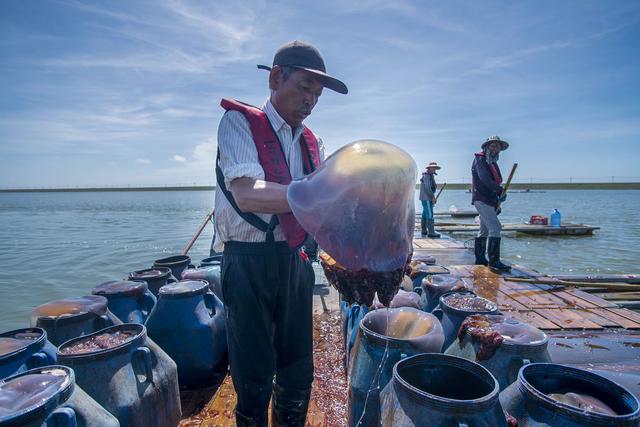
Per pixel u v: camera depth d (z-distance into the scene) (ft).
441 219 78.74
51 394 5.82
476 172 24.49
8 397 5.73
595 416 5.43
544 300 17.58
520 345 7.59
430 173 42.73
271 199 5.47
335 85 6.68
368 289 5.01
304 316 7.54
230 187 6.06
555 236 57.16
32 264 45.06
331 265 5.41
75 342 8.26
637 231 62.80
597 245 49.88
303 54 6.29
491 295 18.40
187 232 72.54
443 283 12.50
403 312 8.92
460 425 5.29
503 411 5.97
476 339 8.13
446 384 6.97
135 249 53.62
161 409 8.43
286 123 6.79
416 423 5.61
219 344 11.89
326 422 9.79
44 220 104.99
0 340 7.86
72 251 52.90
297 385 7.59
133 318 11.98
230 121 6.38
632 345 12.47
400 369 6.58
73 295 33.60
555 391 6.69
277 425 7.82
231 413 10.19
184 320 11.14
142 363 8.30
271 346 7.07
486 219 24.30
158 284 14.67
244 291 6.69
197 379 11.44
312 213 4.79
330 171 4.77
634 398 5.84
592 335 13.51
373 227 4.66
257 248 6.65
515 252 45.55
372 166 4.59
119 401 7.52
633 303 19.80
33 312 9.93
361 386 7.64
